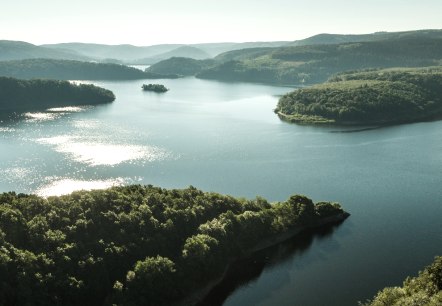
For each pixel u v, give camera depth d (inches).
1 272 4269.2
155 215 5703.7
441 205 7647.6
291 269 5684.1
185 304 4921.3
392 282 5359.3
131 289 4608.8
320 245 6289.4
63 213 5295.3
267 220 6481.3
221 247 5679.1
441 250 6097.4
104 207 5575.8
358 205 7687.0
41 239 4793.3
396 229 6747.1
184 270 5113.2
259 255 6013.8
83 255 4788.4
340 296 5113.2
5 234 4675.2
